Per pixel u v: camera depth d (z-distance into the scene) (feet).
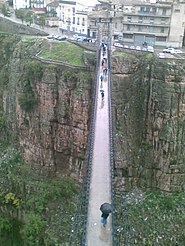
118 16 323.16
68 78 218.59
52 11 408.46
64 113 222.48
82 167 222.89
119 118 225.15
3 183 227.20
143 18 319.47
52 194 212.43
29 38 277.23
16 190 222.89
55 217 200.64
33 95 231.30
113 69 230.48
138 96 228.22
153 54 240.53
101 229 111.65
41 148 232.53
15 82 247.29
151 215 201.46
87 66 225.35
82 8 344.90
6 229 207.51
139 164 225.15
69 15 353.51
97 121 175.01
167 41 321.73
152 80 224.33
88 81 214.69
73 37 319.68
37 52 250.57
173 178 221.66
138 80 229.25
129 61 231.71
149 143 226.17
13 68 256.93
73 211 203.31
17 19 396.57
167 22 316.60
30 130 236.02
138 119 227.81
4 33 297.94
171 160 220.23
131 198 213.87
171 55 253.03
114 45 275.39
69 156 229.86
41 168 233.76
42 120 229.25
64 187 218.38
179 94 219.00
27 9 430.20
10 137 258.37
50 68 224.33
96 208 119.96
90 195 125.80
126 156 222.69
